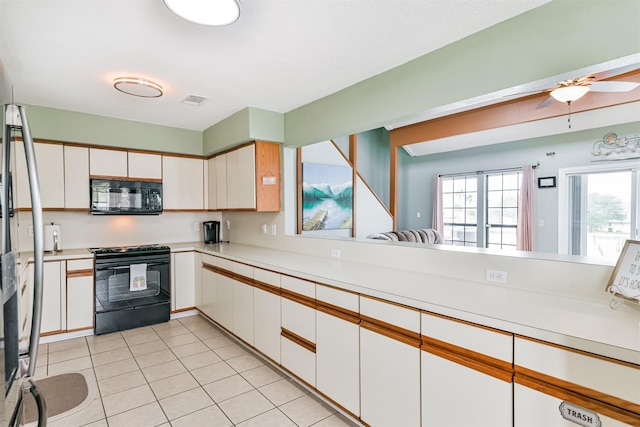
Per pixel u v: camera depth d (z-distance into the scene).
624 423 1.00
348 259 2.81
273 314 2.58
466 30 1.85
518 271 1.81
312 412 2.11
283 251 3.46
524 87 1.74
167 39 1.96
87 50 2.09
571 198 5.58
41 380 2.49
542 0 1.58
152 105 3.21
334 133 2.84
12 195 1.03
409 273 2.23
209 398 2.26
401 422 1.64
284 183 3.50
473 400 1.37
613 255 5.20
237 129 3.42
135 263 3.59
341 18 1.74
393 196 6.04
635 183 4.96
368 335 1.81
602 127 5.14
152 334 3.43
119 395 2.29
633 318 1.28
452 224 7.16
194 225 4.62
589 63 1.49
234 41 1.98
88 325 3.35
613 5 1.42
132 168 3.79
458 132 5.25
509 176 6.27
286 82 2.62
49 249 3.43
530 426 1.21
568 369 1.12
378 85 2.45
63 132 3.33
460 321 1.41
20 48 2.05
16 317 1.01
